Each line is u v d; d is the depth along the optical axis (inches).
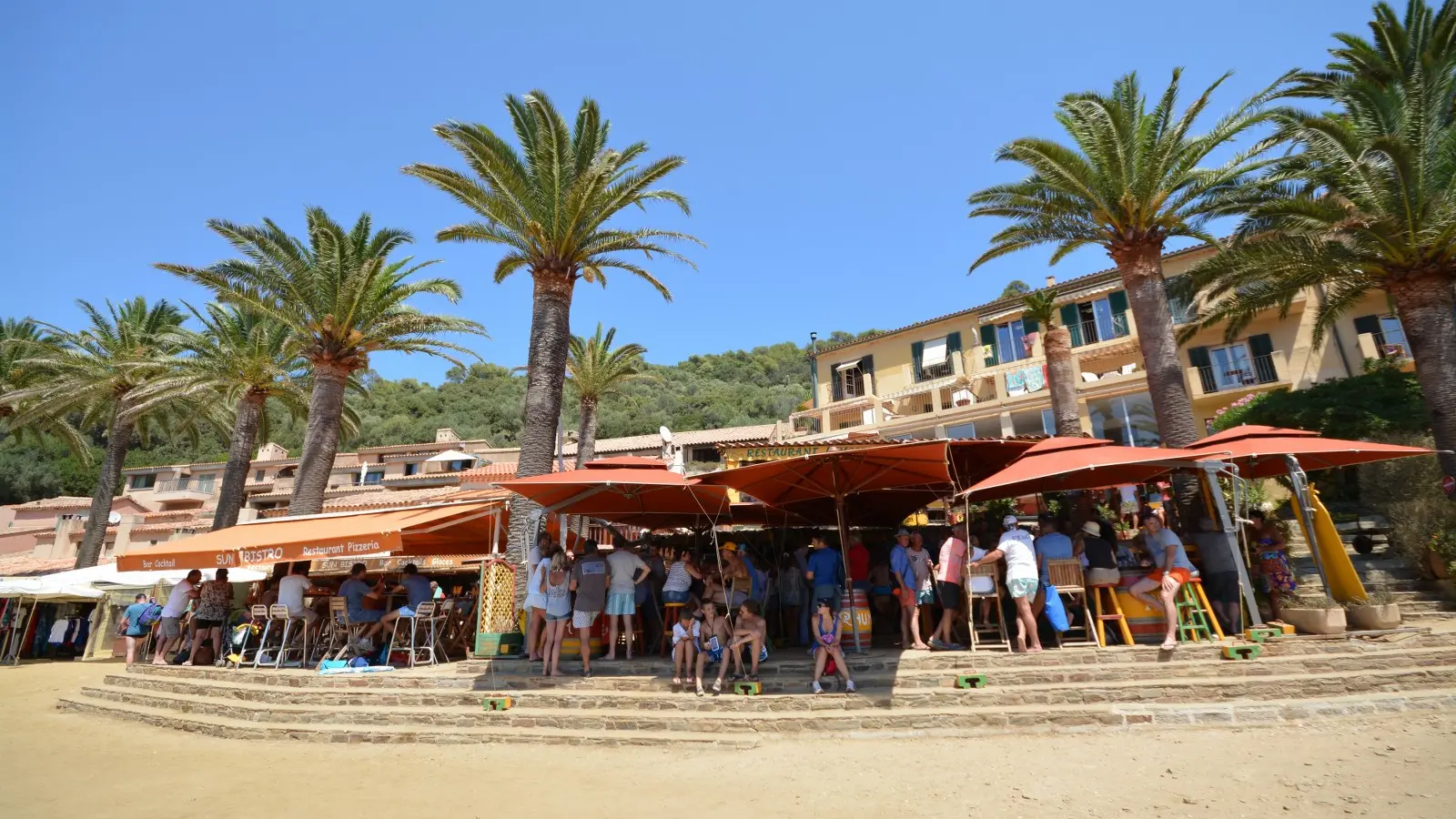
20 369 1161.4
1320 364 998.4
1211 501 462.6
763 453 705.6
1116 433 1109.7
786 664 388.2
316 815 247.4
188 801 269.0
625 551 444.5
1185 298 763.4
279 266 826.8
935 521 685.9
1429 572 489.4
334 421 846.5
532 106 635.5
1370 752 244.4
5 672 749.9
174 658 562.3
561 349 666.2
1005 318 1293.1
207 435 2357.3
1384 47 666.8
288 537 502.6
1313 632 370.0
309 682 432.8
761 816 227.3
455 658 539.8
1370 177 561.3
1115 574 385.1
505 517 628.7
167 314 1224.2
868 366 1462.8
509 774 297.1
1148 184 616.4
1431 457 533.3
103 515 1077.8
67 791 286.4
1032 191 692.7
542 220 666.8
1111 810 212.2
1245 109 613.3
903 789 245.0
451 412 2933.1
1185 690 309.3
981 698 326.3
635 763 303.1
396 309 917.8
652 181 711.7
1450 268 562.9
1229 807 207.2
